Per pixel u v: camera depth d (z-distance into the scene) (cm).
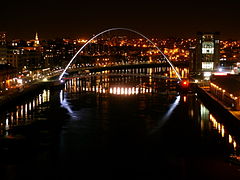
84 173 9775
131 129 14112
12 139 12488
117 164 10388
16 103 19100
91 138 12825
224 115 15088
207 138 12812
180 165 10331
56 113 16850
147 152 11425
